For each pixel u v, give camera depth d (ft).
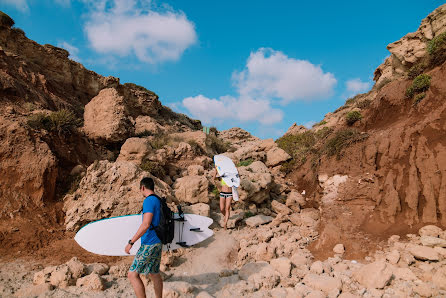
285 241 23.11
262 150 47.78
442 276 14.67
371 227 22.18
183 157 40.81
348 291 15.31
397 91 34.94
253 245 22.41
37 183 25.95
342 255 20.10
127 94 82.12
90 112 43.27
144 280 16.78
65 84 68.80
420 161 23.12
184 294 15.80
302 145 46.32
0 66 43.34
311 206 31.14
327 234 22.08
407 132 26.14
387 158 26.07
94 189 26.14
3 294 14.47
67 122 32.63
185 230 18.16
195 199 29.19
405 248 18.35
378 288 15.03
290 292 15.48
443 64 30.09
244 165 42.19
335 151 31.94
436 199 20.98
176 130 87.56
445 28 43.70
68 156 31.60
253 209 30.42
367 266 16.25
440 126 24.02
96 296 14.88
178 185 30.66
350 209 25.09
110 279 16.97
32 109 35.99
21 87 40.91
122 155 34.63
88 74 75.97
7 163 25.89
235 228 26.58
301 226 25.73
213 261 20.83
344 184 27.55
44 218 24.21
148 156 34.94
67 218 24.39
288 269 17.75
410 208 21.65
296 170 39.81
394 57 53.57
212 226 26.35
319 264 17.95
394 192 22.91
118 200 24.91
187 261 20.62
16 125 27.99
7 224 22.07
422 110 29.01
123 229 16.99
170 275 18.58
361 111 42.70
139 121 64.34
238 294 15.78
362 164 28.02
